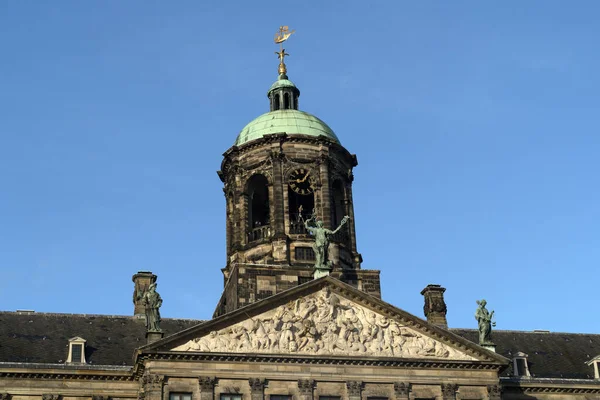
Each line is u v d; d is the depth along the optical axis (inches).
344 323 2886.3
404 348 2896.2
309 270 3048.7
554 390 3154.5
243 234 3147.1
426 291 3494.1
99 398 2871.6
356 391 2819.9
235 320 2827.3
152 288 2896.2
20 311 3149.6
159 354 2743.6
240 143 3272.6
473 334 3415.4
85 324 3147.1
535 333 3484.3
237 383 2773.1
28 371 2842.0
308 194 3230.8
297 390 2795.3
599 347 3452.3
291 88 3410.4
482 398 2898.6
